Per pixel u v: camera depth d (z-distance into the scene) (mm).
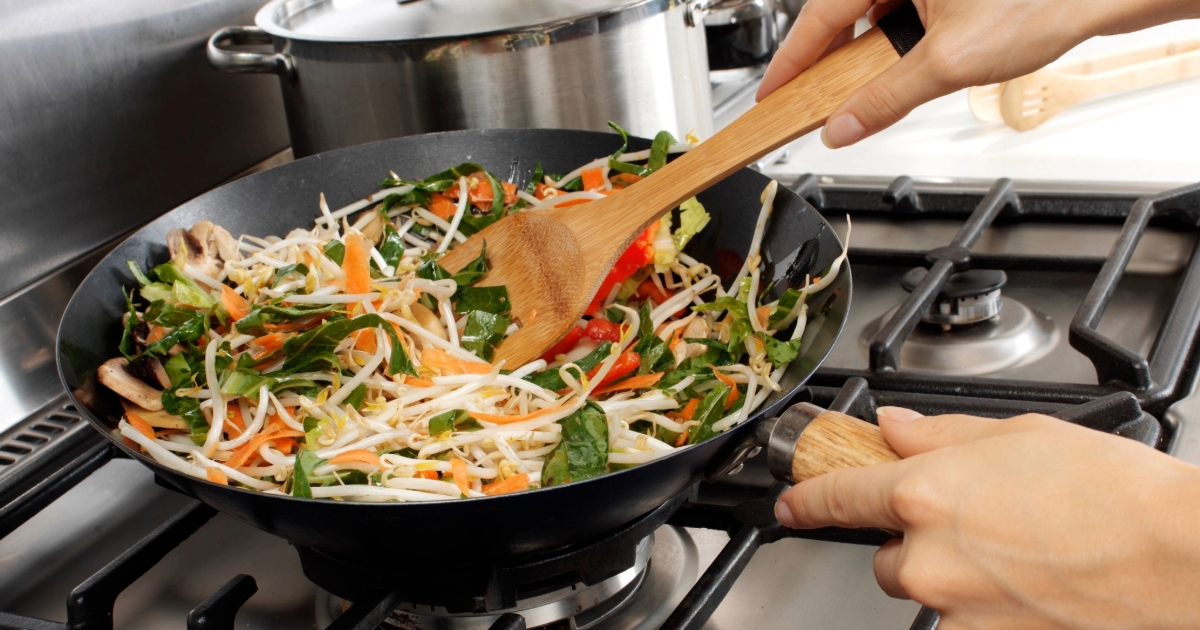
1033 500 670
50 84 953
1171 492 638
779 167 1173
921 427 724
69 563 848
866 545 814
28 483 872
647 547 819
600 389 858
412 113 964
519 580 769
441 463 815
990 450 687
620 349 852
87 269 982
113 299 875
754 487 852
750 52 1225
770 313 867
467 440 828
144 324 871
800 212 894
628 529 776
